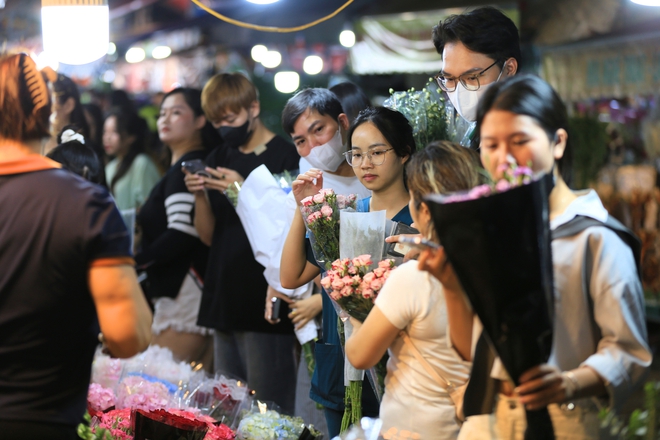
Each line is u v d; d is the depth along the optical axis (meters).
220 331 4.01
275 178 3.75
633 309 1.76
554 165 1.81
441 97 2.93
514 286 1.63
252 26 3.64
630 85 5.93
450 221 1.63
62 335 1.88
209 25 9.91
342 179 3.24
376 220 2.50
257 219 3.57
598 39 6.19
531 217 1.62
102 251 1.88
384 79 8.32
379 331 2.08
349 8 7.54
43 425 1.83
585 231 1.78
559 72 6.59
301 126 3.23
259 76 9.14
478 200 1.60
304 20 9.13
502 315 1.64
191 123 4.58
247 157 4.00
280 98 8.89
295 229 2.96
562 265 1.78
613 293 1.75
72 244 1.85
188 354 4.36
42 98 1.99
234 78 3.92
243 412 3.14
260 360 3.79
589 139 6.29
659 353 5.78
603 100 6.48
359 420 2.66
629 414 2.12
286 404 3.81
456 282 1.83
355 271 2.36
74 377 1.92
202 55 10.38
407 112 2.87
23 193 1.88
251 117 3.95
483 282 1.63
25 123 1.95
